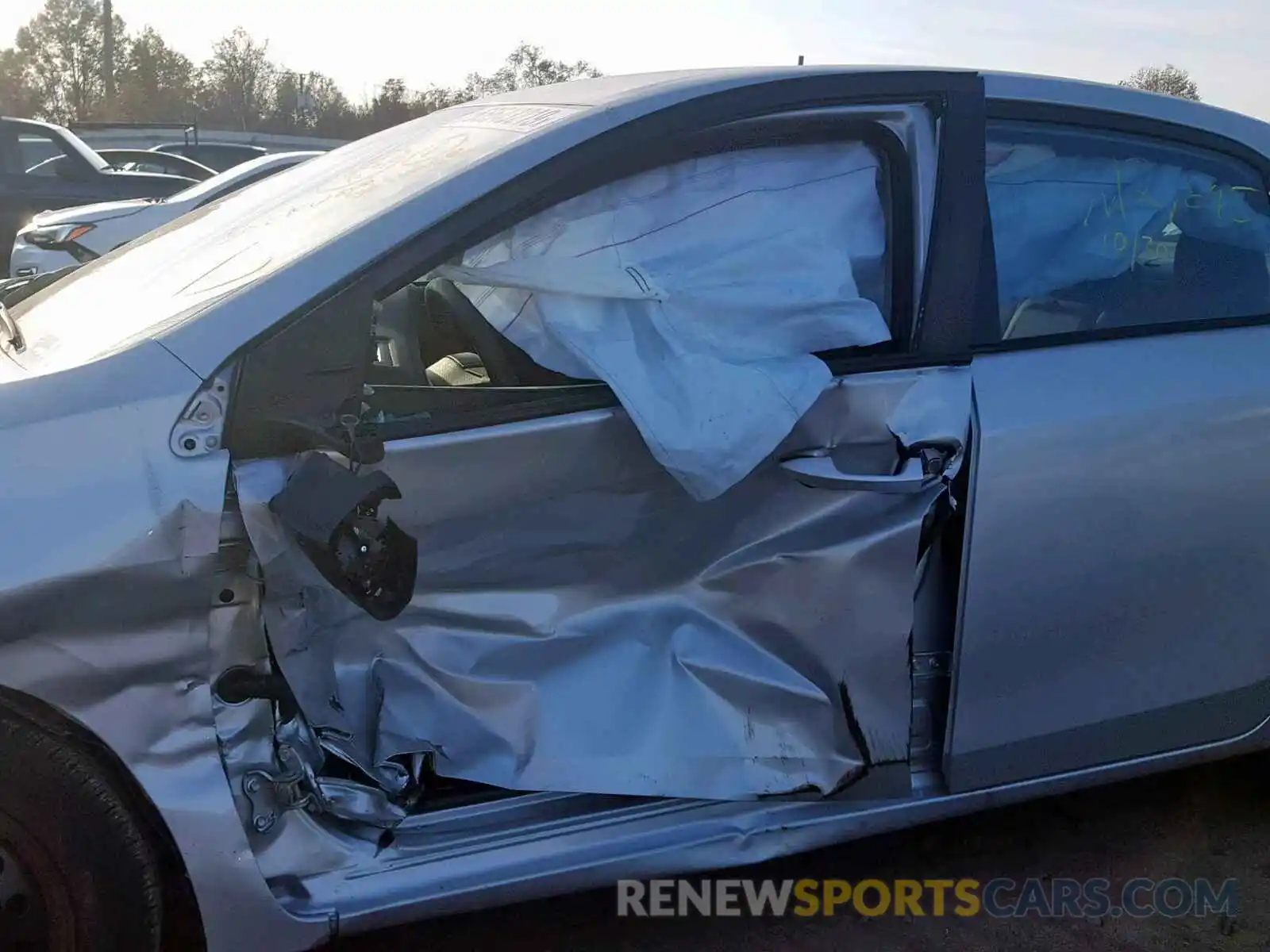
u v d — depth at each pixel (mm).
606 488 2221
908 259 2436
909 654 2379
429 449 2076
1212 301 2709
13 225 9414
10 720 1877
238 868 2008
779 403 2176
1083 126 2678
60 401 1947
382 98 47250
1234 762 3127
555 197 2221
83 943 1951
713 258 2299
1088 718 2572
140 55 56406
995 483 2381
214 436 1961
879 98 2441
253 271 2168
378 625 2188
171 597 1912
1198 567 2582
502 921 2605
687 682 2332
